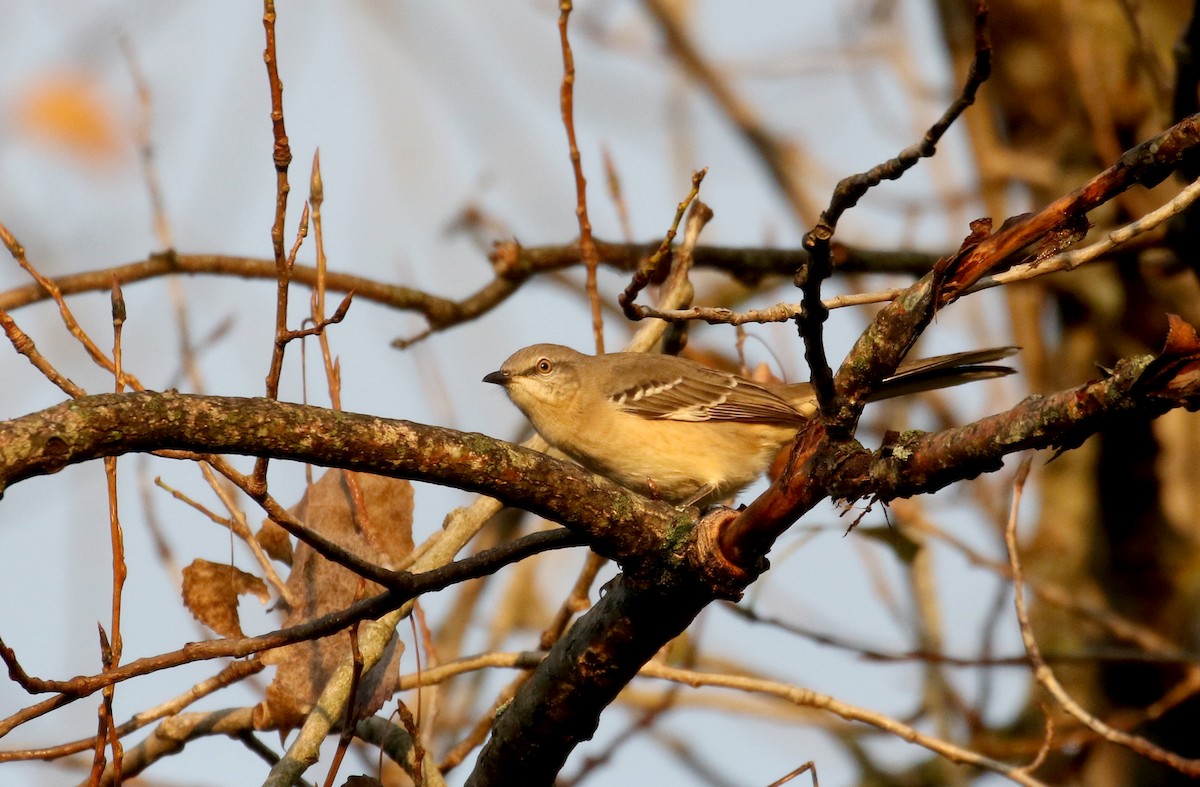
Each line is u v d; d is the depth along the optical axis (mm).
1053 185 14344
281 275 6535
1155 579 14625
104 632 6715
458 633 14125
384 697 8508
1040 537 15242
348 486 9180
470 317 13133
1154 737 14164
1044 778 14344
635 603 7227
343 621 6797
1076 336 14750
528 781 7875
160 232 11852
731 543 6863
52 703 6309
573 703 7559
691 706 13945
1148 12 14109
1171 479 14695
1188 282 14211
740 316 6336
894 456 6234
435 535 9406
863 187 5703
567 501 6719
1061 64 14562
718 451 12000
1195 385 5391
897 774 14273
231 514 8523
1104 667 14625
